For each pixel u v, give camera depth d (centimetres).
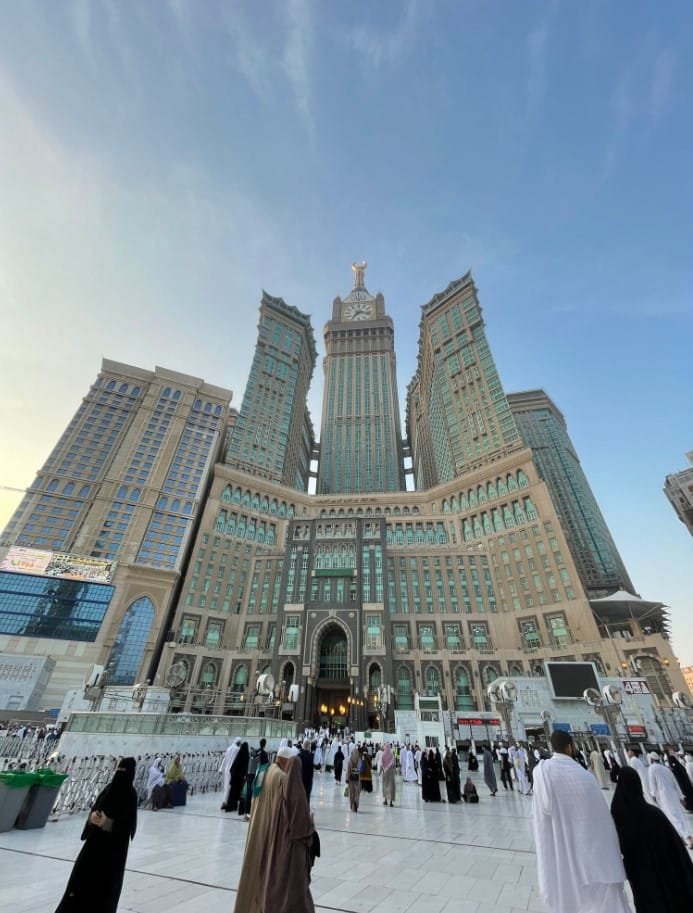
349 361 18550
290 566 8444
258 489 10650
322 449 15975
